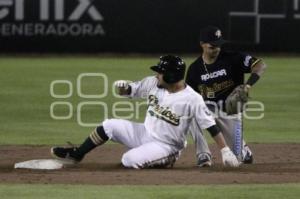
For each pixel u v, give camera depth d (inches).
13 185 813.9
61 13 2822.3
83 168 940.0
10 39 2810.0
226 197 760.3
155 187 803.4
